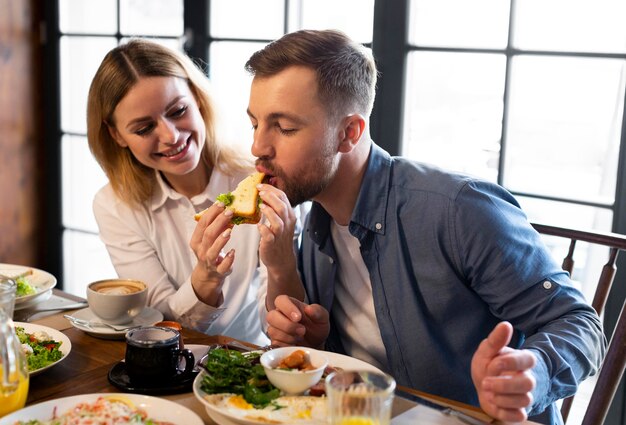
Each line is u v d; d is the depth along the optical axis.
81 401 1.11
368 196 1.53
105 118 1.85
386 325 1.54
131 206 1.95
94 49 3.29
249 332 2.06
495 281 1.42
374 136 2.48
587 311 1.37
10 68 3.28
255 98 1.40
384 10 2.39
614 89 2.08
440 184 1.50
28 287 1.68
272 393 1.12
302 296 1.60
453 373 1.51
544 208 2.25
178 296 1.70
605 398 1.48
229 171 2.01
